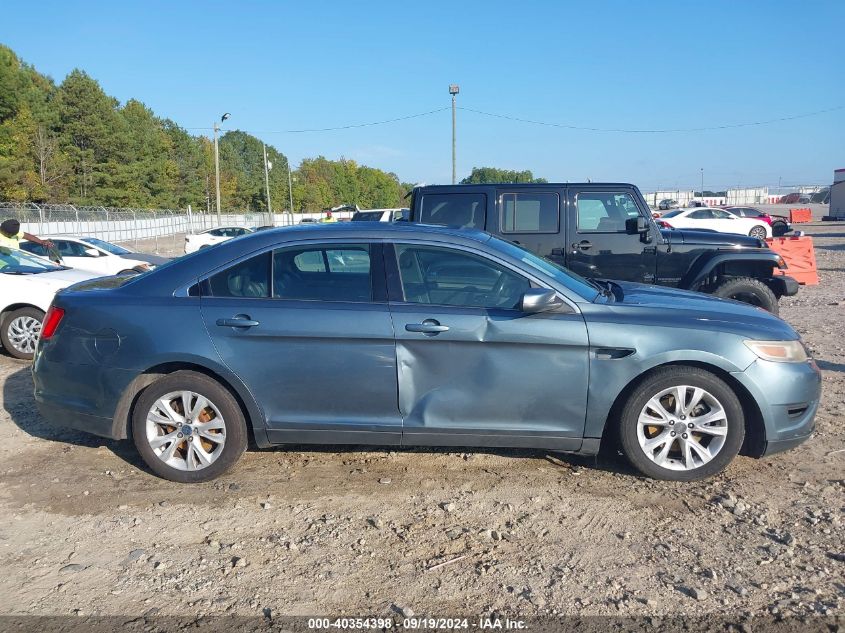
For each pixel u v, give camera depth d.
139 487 4.52
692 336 4.37
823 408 5.98
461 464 4.85
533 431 4.43
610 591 3.33
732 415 4.36
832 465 4.77
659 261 7.89
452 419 4.44
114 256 17.53
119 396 4.52
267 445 4.59
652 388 4.38
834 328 9.80
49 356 4.68
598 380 4.36
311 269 4.55
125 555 3.70
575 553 3.68
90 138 68.50
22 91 62.22
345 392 4.43
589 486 4.48
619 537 3.84
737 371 4.35
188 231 55.06
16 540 3.87
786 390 4.39
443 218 7.98
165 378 4.49
